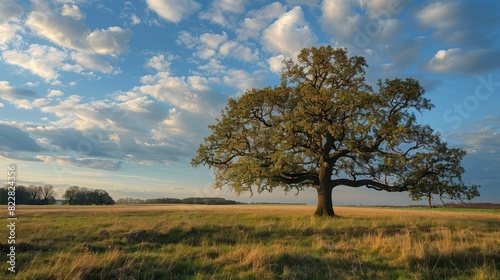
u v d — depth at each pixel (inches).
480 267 358.6
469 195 960.3
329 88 977.5
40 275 321.4
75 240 520.7
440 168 968.3
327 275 337.1
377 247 449.1
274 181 1063.0
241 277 332.2
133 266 357.4
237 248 449.1
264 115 1103.0
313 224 745.6
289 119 994.1
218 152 1073.5
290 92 1068.5
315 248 468.4
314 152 1063.0
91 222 829.2
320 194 1081.4
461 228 681.6
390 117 972.6
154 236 559.2
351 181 1094.4
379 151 1002.7
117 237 543.8
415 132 952.3
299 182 1150.3
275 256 390.3
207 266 373.4
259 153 1069.1
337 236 572.1
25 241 468.1
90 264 343.6
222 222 817.5
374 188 1088.8
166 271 350.9
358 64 1074.7
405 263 373.4
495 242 488.7
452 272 350.9
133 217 1067.9
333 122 999.0
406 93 961.5
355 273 346.3
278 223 764.6
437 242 458.9
